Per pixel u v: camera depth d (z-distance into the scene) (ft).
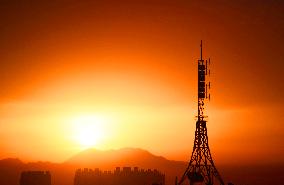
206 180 510.99
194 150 520.01
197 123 524.11
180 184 514.68
